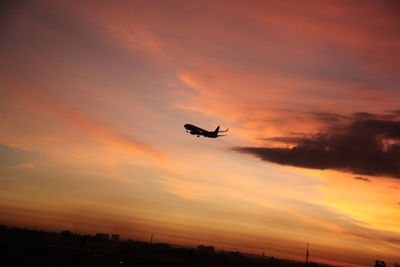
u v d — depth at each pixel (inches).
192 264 5472.4
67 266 4008.4
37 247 4650.6
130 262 4722.0
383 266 7116.1
